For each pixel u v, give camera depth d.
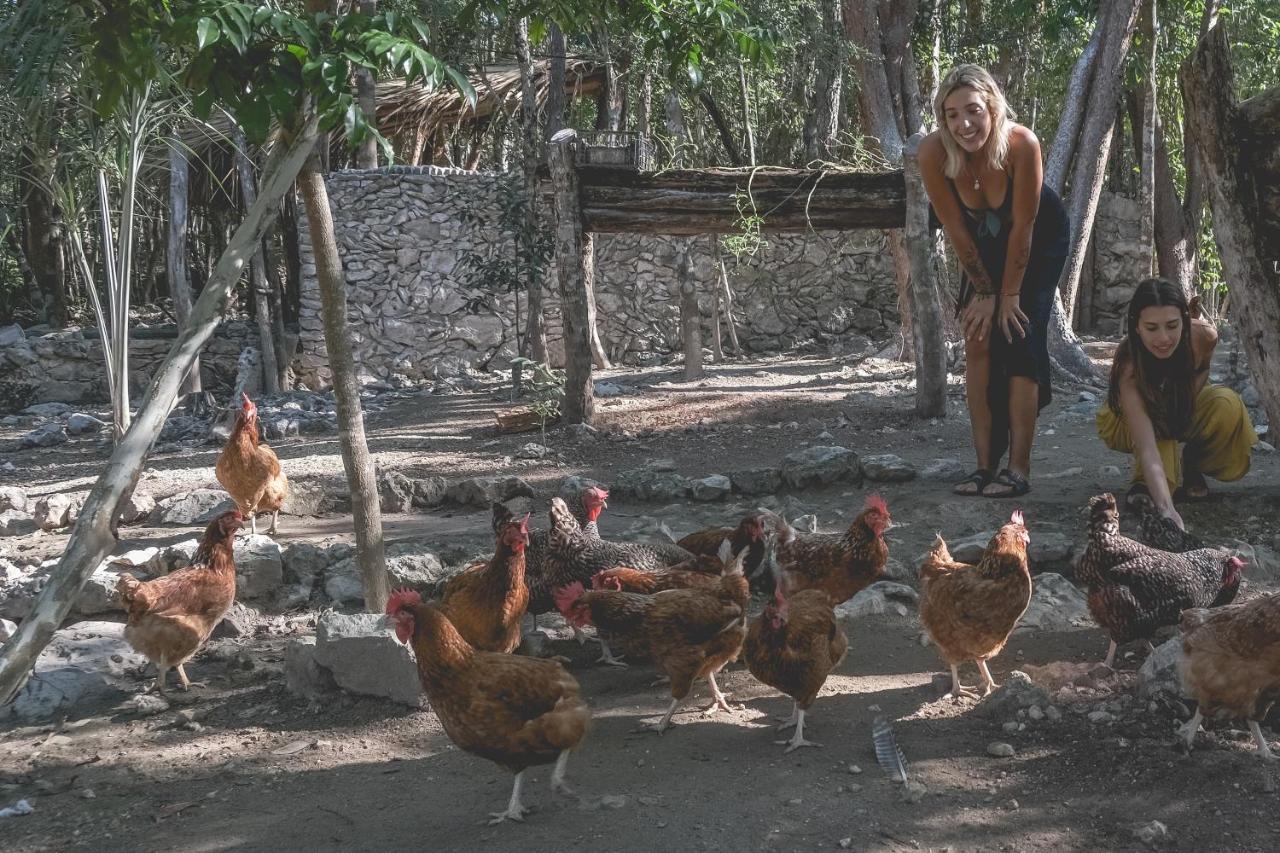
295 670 5.88
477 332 19.38
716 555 6.50
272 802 4.68
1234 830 4.05
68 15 4.38
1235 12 21.00
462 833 4.31
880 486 9.31
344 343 6.21
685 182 12.27
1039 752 4.75
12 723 5.65
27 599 7.05
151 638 5.77
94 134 10.58
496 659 4.38
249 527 9.05
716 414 13.27
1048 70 22.66
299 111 4.37
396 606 4.32
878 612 6.64
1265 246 7.39
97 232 20.48
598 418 13.38
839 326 20.72
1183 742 4.65
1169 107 21.45
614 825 4.30
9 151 10.55
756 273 20.59
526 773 4.82
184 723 5.55
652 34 6.53
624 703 5.60
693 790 4.57
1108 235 20.44
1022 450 8.59
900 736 5.00
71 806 4.71
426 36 4.54
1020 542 5.17
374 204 18.97
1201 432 7.73
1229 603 5.55
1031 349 8.40
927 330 12.32
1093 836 4.09
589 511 6.85
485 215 19.31
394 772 4.91
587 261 12.93
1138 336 7.21
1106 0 15.57
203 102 4.26
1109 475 9.29
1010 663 5.82
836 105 19.09
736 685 5.80
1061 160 15.88
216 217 20.28
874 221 12.28
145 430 3.77
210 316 3.97
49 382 18.61
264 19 4.10
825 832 4.20
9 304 22.50
